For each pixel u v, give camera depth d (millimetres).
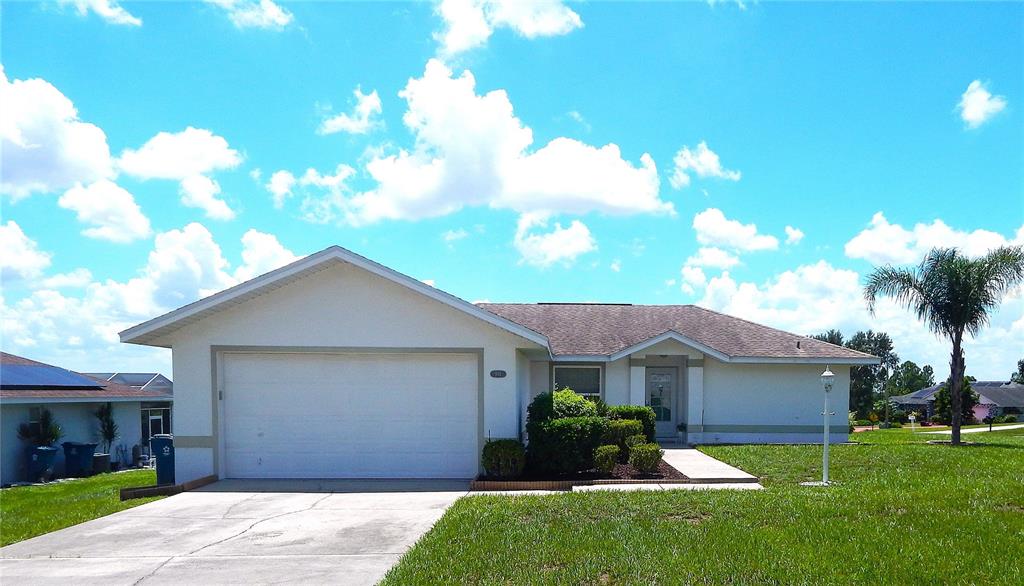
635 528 7441
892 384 73188
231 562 6781
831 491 9492
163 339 12195
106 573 6500
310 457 12195
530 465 12203
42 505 12078
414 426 12211
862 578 5828
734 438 18328
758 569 6062
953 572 5949
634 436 13000
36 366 22469
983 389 62469
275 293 12234
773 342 19297
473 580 5930
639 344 17797
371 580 6125
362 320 12188
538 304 22906
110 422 22156
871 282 19328
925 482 10242
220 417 12109
